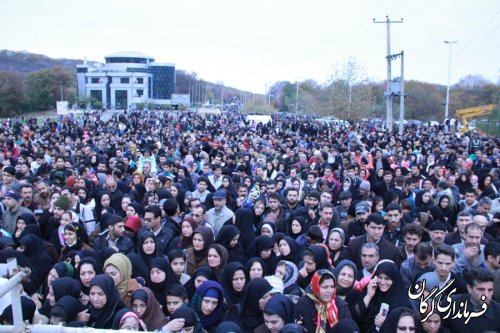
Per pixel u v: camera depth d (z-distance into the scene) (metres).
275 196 9.10
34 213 8.81
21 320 2.91
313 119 50.72
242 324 5.06
